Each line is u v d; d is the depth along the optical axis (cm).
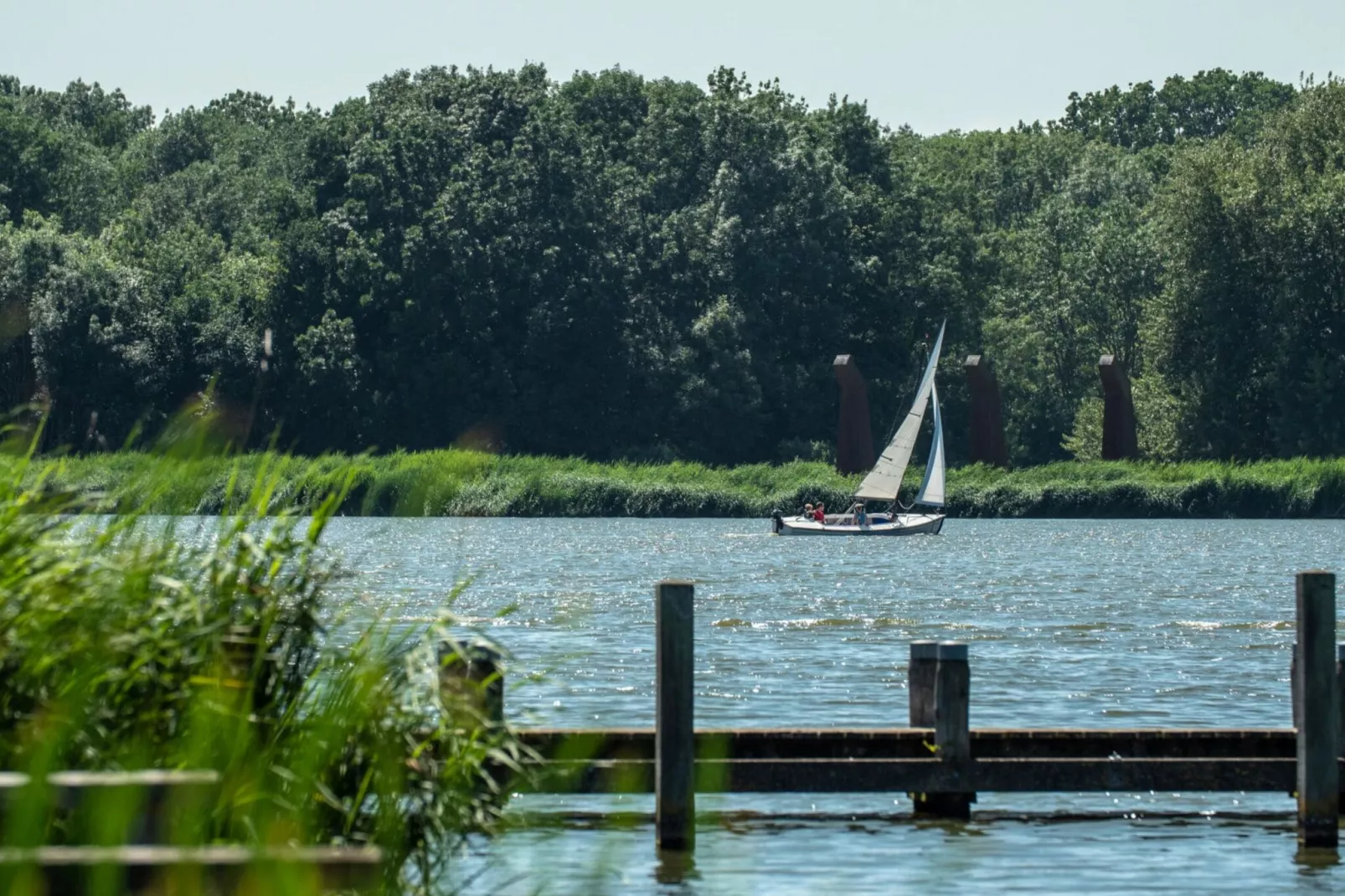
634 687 8312
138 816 2656
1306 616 5338
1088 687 8750
